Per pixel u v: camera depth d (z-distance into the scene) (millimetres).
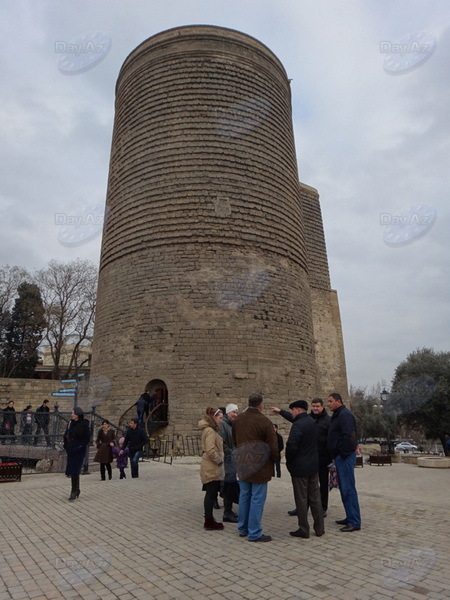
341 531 6453
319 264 33438
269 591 4340
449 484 11773
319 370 31000
